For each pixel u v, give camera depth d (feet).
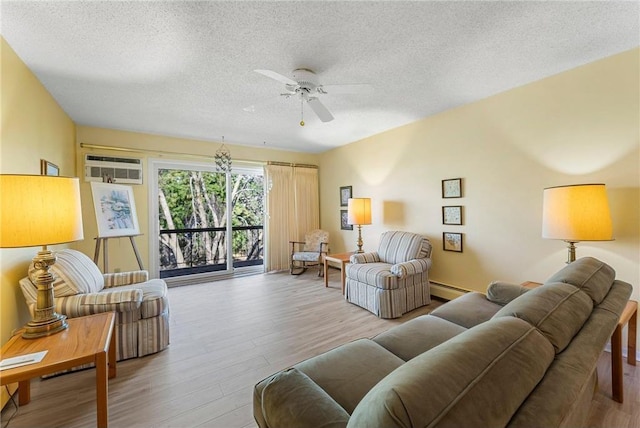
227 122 11.90
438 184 11.40
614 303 4.11
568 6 5.27
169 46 6.35
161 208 14.32
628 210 6.91
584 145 7.57
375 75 7.88
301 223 17.98
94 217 12.26
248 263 17.31
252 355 7.36
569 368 2.64
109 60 6.90
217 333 8.65
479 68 7.63
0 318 5.57
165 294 7.99
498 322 2.81
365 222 13.47
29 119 7.21
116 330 7.02
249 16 5.39
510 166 9.14
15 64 6.47
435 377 1.99
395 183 13.32
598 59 7.25
